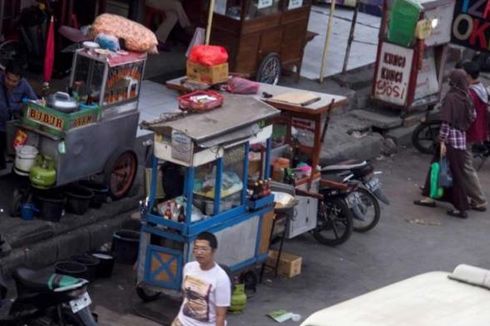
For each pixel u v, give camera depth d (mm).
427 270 16609
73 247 15297
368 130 21531
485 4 21641
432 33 21703
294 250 16641
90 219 15625
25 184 15609
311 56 24031
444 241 17750
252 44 21016
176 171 14062
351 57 24297
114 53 15805
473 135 18688
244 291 14906
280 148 16219
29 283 12406
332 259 16547
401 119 21891
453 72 18312
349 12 26969
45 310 12477
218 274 11773
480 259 17203
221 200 14164
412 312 7035
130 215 16188
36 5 19969
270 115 14539
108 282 14969
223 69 16516
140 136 17812
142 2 22250
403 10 21406
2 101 15789
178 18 22297
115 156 15945
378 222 18047
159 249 13984
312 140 16312
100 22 16609
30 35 19906
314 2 27031
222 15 20734
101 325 13859
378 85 22109
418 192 19656
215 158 13812
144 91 20484
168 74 21422
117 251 15383
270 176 15906
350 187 16750
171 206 13859
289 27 21828
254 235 14789
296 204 15555
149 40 16344
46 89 16359
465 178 18625
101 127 15648
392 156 21328
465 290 7500
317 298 15312
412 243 17516
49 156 15125
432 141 21531
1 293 13375
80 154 15391
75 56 15727
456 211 18719
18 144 15195
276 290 15383
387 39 21766
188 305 11906
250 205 14547
